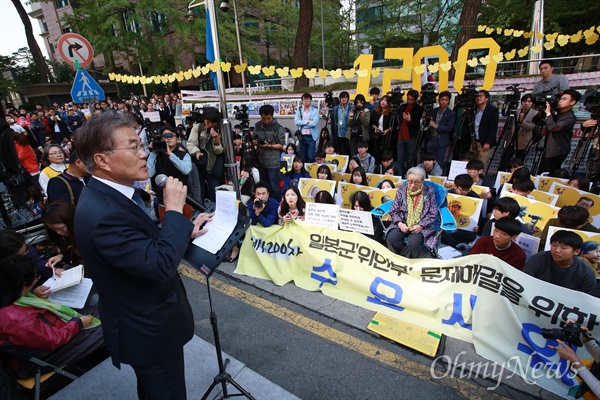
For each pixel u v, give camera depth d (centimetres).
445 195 373
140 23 2039
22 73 2873
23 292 224
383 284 332
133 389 243
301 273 384
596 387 207
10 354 220
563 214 319
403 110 681
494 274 277
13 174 409
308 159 776
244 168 541
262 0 2212
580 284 265
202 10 1966
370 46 2350
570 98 529
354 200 438
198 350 276
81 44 651
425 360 271
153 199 412
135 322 149
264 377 254
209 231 189
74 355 249
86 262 143
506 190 450
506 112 652
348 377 257
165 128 432
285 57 2953
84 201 139
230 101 1288
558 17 1472
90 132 134
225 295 369
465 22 970
